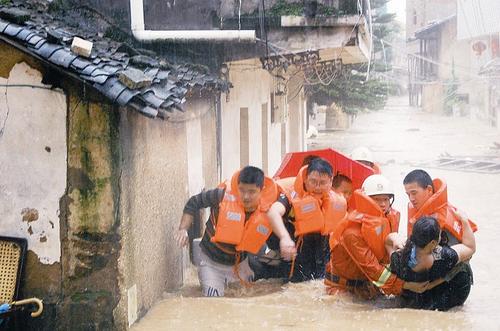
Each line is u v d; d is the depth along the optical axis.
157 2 11.38
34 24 6.57
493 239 12.62
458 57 50.75
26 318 6.47
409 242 7.16
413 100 68.25
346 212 8.45
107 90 5.95
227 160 12.16
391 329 6.79
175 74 8.02
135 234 6.68
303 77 18.78
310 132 34.16
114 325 6.45
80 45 6.21
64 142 6.35
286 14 11.49
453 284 7.48
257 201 7.75
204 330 6.61
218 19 11.53
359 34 11.79
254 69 13.97
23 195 6.44
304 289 8.16
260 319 6.96
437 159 24.70
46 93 6.31
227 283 8.07
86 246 6.43
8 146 6.40
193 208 7.91
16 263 6.44
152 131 7.29
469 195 17.53
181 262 8.62
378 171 9.81
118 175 6.35
